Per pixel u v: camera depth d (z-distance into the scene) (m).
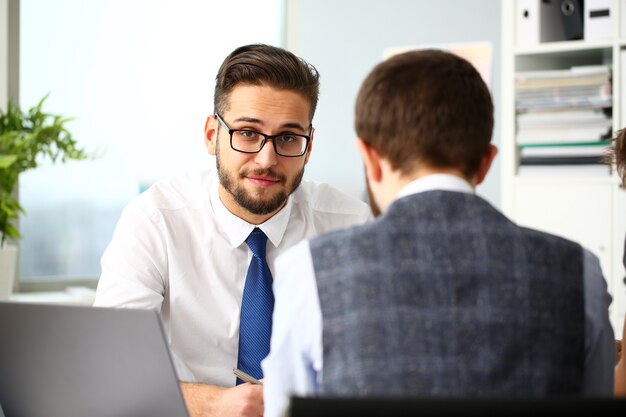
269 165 1.73
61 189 3.62
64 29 3.58
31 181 3.55
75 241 3.66
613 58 2.88
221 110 1.76
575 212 2.95
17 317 1.30
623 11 2.85
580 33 2.96
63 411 1.31
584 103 2.91
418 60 1.06
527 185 3.02
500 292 0.98
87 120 3.64
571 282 1.02
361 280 0.99
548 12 3.03
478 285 0.98
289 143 1.75
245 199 1.76
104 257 1.90
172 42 3.81
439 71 1.05
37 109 2.50
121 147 3.72
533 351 0.97
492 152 1.10
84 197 3.66
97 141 3.66
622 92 2.86
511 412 0.74
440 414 0.74
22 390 1.35
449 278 0.98
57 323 1.25
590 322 1.03
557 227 2.98
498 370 0.95
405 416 0.74
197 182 1.96
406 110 1.03
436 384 0.94
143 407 1.22
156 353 1.18
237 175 1.75
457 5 3.88
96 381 1.25
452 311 0.96
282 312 1.04
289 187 1.78
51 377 1.30
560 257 1.02
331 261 1.01
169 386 1.19
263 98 1.71
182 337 1.86
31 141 2.39
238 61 1.74
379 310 0.97
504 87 3.03
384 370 0.95
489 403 0.74
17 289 3.54
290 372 1.03
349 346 0.97
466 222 1.01
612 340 1.08
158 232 1.87
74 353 1.25
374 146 1.07
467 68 1.07
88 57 3.63
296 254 1.04
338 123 4.00
